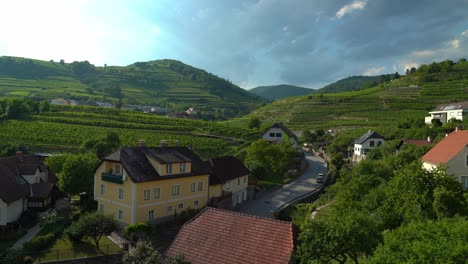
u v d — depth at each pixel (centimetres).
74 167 4969
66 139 9056
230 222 2517
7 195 4122
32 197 4738
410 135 8312
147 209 4191
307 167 8788
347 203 3366
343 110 15775
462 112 8838
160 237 3956
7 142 8731
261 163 6819
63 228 3962
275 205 5597
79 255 3256
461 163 3938
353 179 4422
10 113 11006
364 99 16938
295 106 18038
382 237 2100
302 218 4419
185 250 2430
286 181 7206
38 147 8806
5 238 3759
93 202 4894
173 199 4522
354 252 1953
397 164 4756
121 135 9794
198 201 4897
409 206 2655
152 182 4231
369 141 8875
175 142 5456
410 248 1617
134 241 3588
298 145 12100
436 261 1494
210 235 2478
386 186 3397
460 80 17450
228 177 5478
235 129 11306
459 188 2673
